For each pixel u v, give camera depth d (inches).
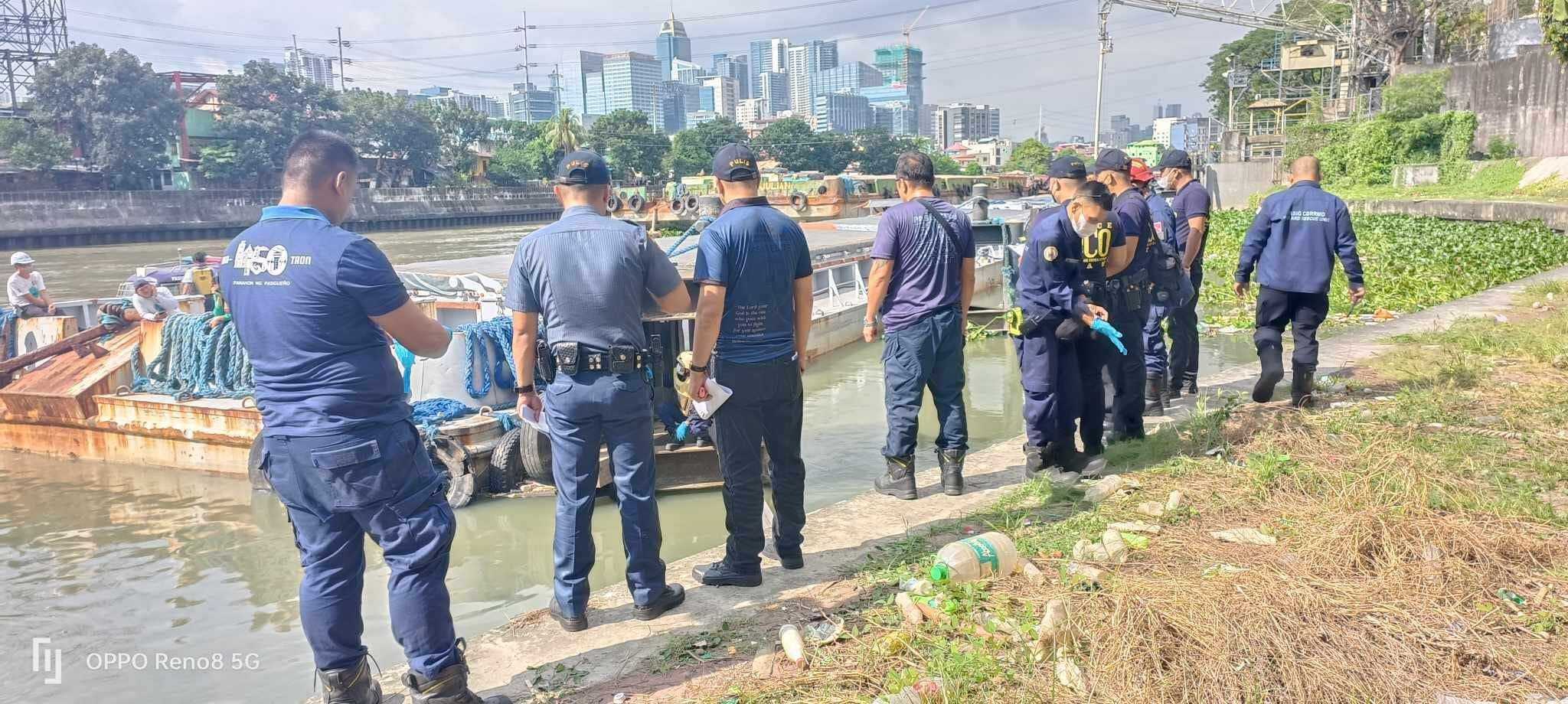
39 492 304.8
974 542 152.0
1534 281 504.4
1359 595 130.3
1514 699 106.7
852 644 131.6
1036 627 126.8
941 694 111.8
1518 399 240.4
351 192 122.6
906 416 203.2
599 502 278.7
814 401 402.6
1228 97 3132.4
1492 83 1524.4
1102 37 1568.7
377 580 222.4
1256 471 185.5
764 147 5236.2
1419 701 106.7
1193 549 153.2
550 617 152.6
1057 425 205.9
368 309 113.3
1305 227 238.7
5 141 2664.9
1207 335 497.7
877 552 171.5
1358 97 1811.0
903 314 199.9
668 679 127.8
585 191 146.2
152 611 208.5
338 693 122.0
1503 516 155.4
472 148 4362.7
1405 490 164.9
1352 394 265.7
